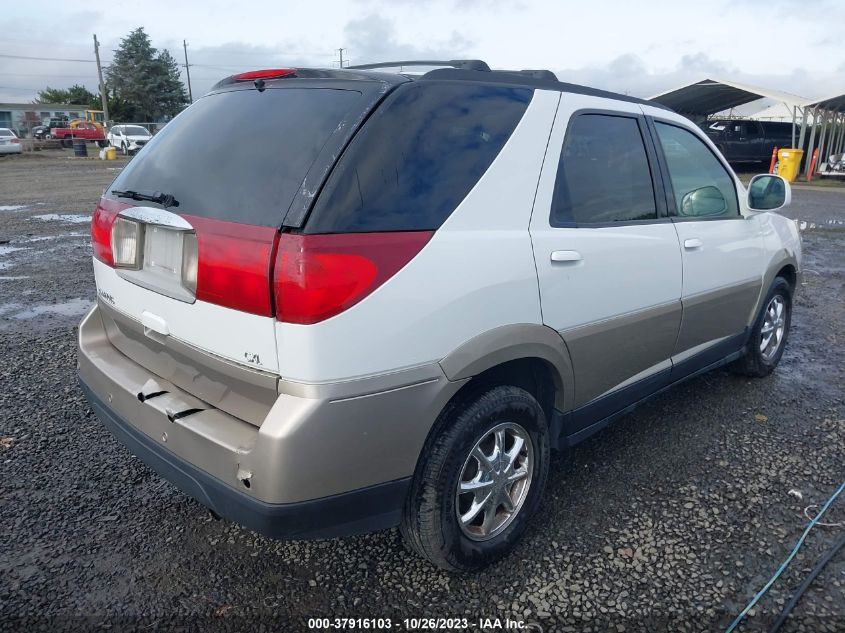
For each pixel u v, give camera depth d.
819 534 3.03
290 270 2.06
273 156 2.34
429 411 2.37
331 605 2.57
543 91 2.91
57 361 4.96
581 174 3.02
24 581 2.63
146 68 67.38
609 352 3.18
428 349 2.33
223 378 2.38
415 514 2.50
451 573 2.74
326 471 2.18
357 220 2.18
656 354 3.57
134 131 33.88
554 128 2.88
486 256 2.50
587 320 2.98
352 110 2.34
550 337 2.79
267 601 2.58
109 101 65.69
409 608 2.57
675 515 3.16
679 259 3.54
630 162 3.35
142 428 2.59
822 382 4.81
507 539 2.81
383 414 2.25
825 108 23.61
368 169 2.24
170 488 3.31
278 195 2.20
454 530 2.57
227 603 2.57
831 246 10.45
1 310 6.31
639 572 2.77
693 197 3.81
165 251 2.52
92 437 3.79
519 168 2.69
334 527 2.29
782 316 4.92
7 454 3.57
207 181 2.45
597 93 3.25
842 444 3.86
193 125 2.80
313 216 2.11
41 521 3.02
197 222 2.32
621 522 3.10
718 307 4.00
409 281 2.27
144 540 2.92
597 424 3.34
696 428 4.05
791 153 22.55
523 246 2.65
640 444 3.84
